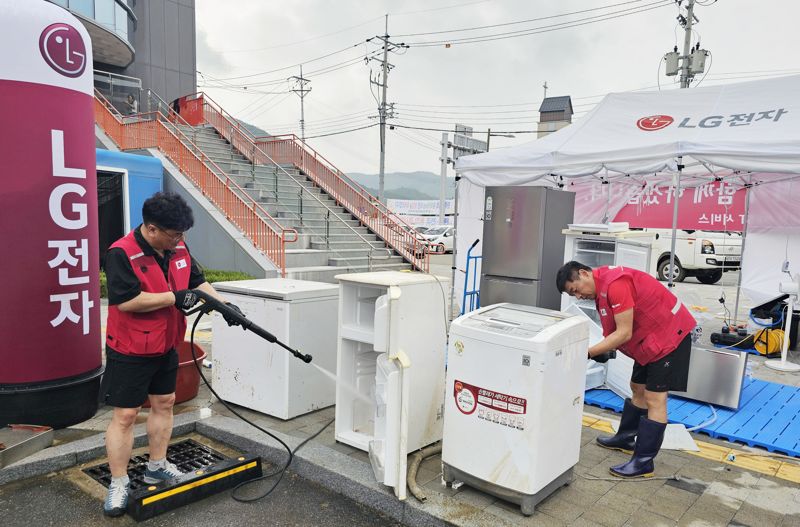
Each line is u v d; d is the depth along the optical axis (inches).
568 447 119.5
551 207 212.8
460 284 366.6
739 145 206.5
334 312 170.9
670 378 129.4
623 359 187.3
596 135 273.1
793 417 176.4
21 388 145.3
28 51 141.3
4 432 139.9
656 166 241.8
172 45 1026.7
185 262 118.8
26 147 142.1
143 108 841.5
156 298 106.4
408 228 561.3
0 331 142.8
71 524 112.0
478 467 115.6
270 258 435.8
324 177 625.0
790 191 321.7
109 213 432.8
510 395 109.3
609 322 133.2
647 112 277.9
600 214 412.2
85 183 155.9
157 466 123.1
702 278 550.6
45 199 145.6
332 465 133.3
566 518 111.8
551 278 218.7
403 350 132.0
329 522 116.6
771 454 148.1
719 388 183.9
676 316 129.7
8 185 140.6
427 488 124.2
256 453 146.9
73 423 154.7
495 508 115.2
